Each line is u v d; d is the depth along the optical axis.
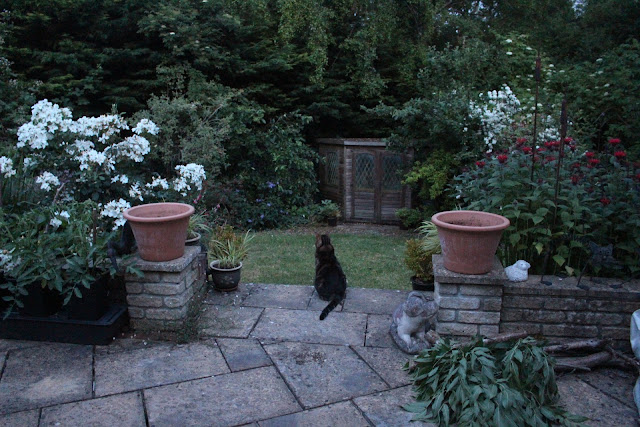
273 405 2.78
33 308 3.45
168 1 8.82
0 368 3.13
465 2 12.38
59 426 2.58
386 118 10.32
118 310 3.61
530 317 3.43
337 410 2.74
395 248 7.04
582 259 3.66
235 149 8.70
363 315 4.04
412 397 2.87
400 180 8.86
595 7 11.11
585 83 8.29
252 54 9.56
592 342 3.19
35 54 7.88
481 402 2.54
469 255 3.28
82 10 8.15
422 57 10.00
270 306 4.21
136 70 8.87
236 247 4.77
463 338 3.41
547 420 2.63
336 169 9.57
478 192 4.06
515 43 9.76
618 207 3.54
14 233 3.48
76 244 3.44
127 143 4.32
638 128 7.37
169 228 3.48
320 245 4.43
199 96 8.21
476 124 7.34
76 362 3.23
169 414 2.69
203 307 4.11
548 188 3.58
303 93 10.17
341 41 10.26
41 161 4.20
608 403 2.82
